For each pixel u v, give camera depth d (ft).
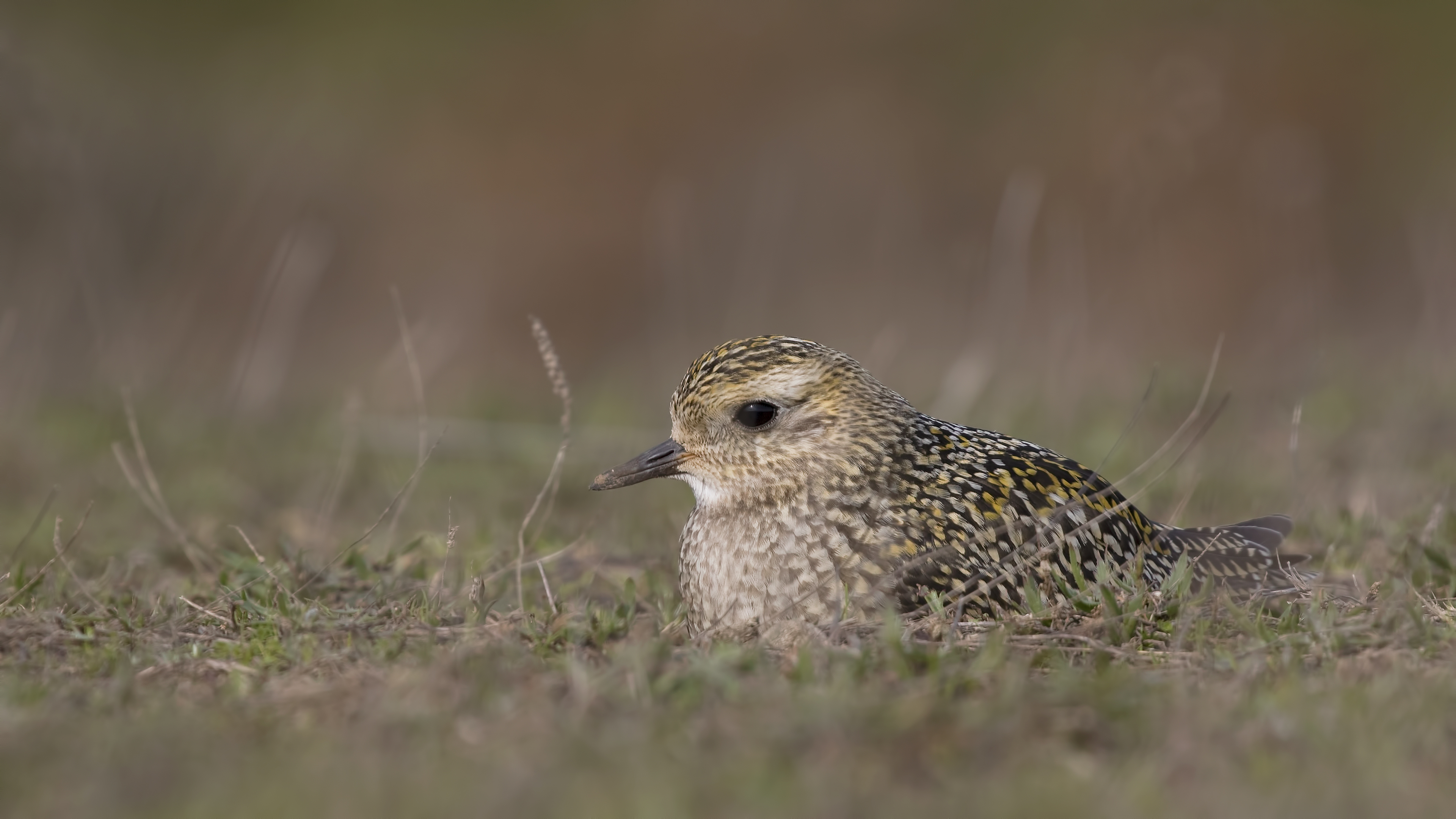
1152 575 28.60
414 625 26.99
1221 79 87.76
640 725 20.97
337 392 58.39
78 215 69.77
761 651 24.34
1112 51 97.71
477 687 22.39
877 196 99.96
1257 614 26.35
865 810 18.54
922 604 27.09
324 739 21.07
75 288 68.18
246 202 89.86
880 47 106.63
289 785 19.26
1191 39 95.20
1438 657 24.14
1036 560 27.48
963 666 23.65
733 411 28.73
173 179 97.96
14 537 37.60
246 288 89.76
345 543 36.96
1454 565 30.42
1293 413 45.29
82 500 42.14
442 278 98.63
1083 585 27.09
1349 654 24.26
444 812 18.48
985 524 27.96
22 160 67.36
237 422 51.62
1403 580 29.35
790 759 19.90
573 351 98.17
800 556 27.96
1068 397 50.49
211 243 92.79
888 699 21.68
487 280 101.76
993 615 27.02
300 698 22.67
